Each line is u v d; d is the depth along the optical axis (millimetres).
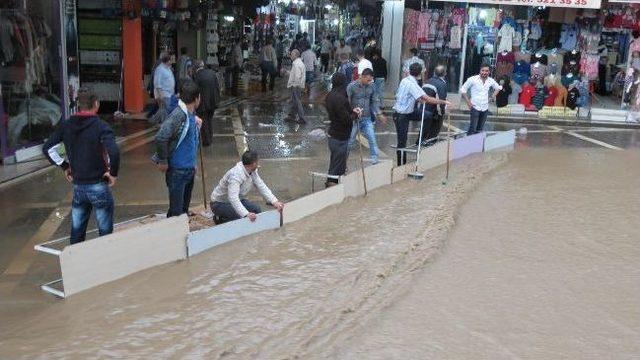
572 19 18281
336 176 8891
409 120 10719
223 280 6086
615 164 12227
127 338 4984
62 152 10898
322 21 39188
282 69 27984
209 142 12086
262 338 5043
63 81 11391
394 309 5633
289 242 7129
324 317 5414
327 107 8984
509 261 6891
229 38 24391
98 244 5785
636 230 8109
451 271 6555
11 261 6422
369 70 10023
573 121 17406
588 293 6129
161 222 6277
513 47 18578
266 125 14719
